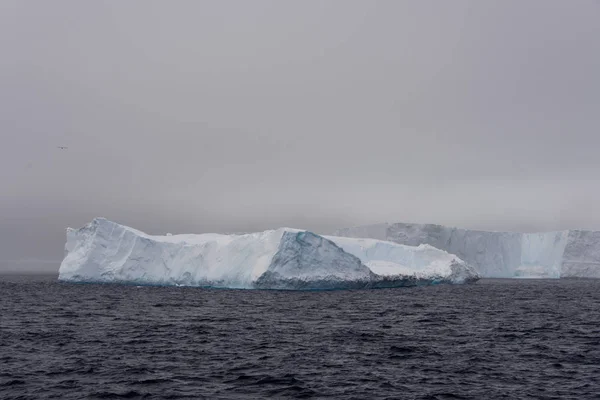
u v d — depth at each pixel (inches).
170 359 1066.1
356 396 821.9
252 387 866.8
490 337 1357.0
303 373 955.3
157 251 3280.0
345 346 1217.4
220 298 2513.5
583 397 818.8
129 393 829.2
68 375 935.7
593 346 1229.1
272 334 1390.3
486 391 852.0
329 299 2458.2
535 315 1872.5
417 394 833.5
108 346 1208.2
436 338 1336.1
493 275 5137.8
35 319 1708.9
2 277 6668.3
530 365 1029.2
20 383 880.9
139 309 2025.1
